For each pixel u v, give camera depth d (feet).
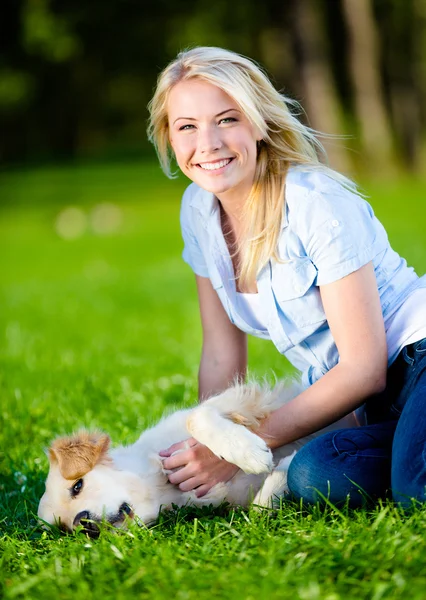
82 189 142.61
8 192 143.33
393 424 15.35
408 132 139.33
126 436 21.09
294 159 15.96
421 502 13.57
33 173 168.45
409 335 15.49
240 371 18.66
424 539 12.49
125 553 13.39
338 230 15.20
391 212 89.86
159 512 15.53
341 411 15.38
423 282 15.97
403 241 62.75
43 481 19.13
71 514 15.08
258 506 14.97
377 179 127.65
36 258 86.22
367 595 11.39
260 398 16.40
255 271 16.24
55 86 183.52
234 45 144.15
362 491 14.57
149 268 70.90
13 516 16.97
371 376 15.19
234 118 15.66
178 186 141.08
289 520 14.39
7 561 13.91
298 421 15.44
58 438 15.74
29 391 27.96
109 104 195.21
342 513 14.32
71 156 193.36
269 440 15.61
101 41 147.64
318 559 12.44
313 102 123.34
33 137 198.90
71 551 13.84
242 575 12.00
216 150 15.62
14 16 156.66
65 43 139.85
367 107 128.57
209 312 18.58
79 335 42.96
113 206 125.08
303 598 11.23
